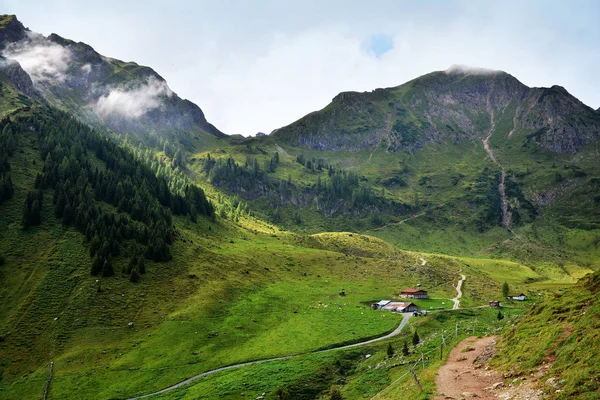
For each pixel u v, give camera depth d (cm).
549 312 5356
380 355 8981
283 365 8825
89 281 12781
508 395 3606
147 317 11794
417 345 8462
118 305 12031
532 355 4309
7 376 8875
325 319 12512
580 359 3525
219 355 9906
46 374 8888
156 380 8588
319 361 8956
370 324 11956
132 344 10375
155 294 13075
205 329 11338
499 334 6594
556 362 3778
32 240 14075
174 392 7925
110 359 9638
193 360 9556
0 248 13212
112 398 7906
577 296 5338
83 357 9612
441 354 5934
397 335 10956
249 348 10294
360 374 7919
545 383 3497
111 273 13400
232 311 12812
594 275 5781
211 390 7719
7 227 14350
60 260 13450
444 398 3925
